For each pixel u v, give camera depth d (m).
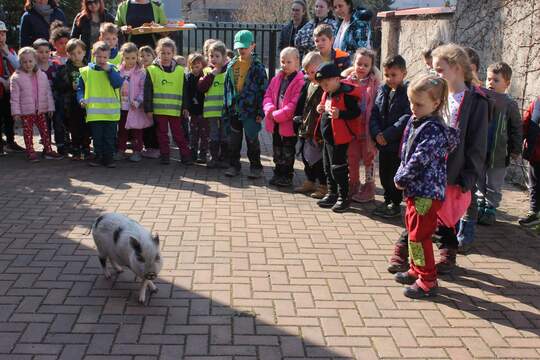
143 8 9.84
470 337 3.82
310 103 6.44
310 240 5.40
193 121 8.09
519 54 7.54
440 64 4.55
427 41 10.13
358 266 4.86
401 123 5.61
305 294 4.33
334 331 3.83
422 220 4.20
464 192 4.52
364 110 6.28
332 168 6.14
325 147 6.20
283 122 6.80
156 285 4.39
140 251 3.83
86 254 4.92
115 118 7.69
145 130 8.41
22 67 7.77
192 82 7.96
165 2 30.08
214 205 6.34
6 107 8.37
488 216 5.97
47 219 5.73
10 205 6.12
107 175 7.45
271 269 4.73
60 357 3.44
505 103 5.66
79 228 5.51
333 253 5.11
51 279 4.44
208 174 7.65
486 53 8.28
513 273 4.85
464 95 4.52
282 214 6.12
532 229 5.90
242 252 5.05
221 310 4.05
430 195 4.12
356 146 6.44
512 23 7.65
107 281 4.44
